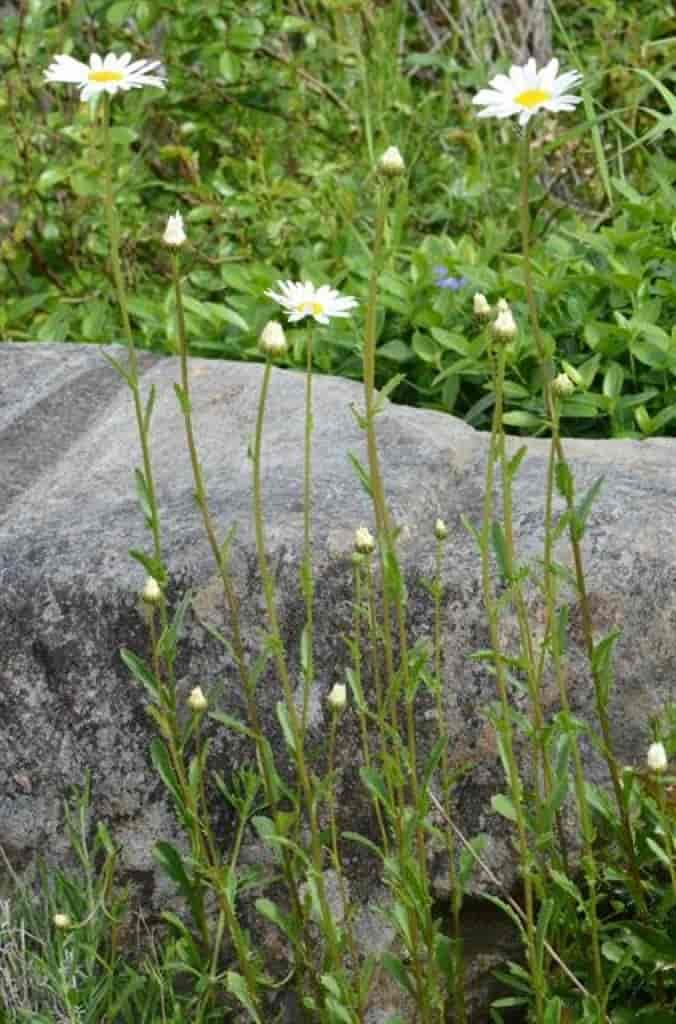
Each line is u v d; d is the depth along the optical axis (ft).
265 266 14.44
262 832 8.36
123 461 10.77
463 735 9.16
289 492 9.78
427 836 9.18
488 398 12.82
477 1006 9.49
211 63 17.38
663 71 15.85
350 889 9.30
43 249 17.25
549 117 18.01
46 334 14.70
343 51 17.81
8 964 9.46
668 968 8.84
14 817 9.64
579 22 21.01
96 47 18.39
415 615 9.20
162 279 16.98
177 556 9.36
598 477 9.82
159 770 8.41
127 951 9.57
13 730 9.55
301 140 18.21
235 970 9.45
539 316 13.47
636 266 13.41
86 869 9.21
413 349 13.41
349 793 9.27
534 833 8.59
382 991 9.25
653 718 8.84
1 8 18.92
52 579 9.45
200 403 11.45
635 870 8.50
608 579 9.07
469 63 19.70
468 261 14.44
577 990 8.79
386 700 9.18
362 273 14.03
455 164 18.21
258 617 9.27
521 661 7.83
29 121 16.79
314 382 11.64
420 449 10.25
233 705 9.31
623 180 14.62
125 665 9.36
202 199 16.90
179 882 8.67
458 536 9.46
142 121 17.65
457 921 8.40
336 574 9.21
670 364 12.64
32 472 10.74
